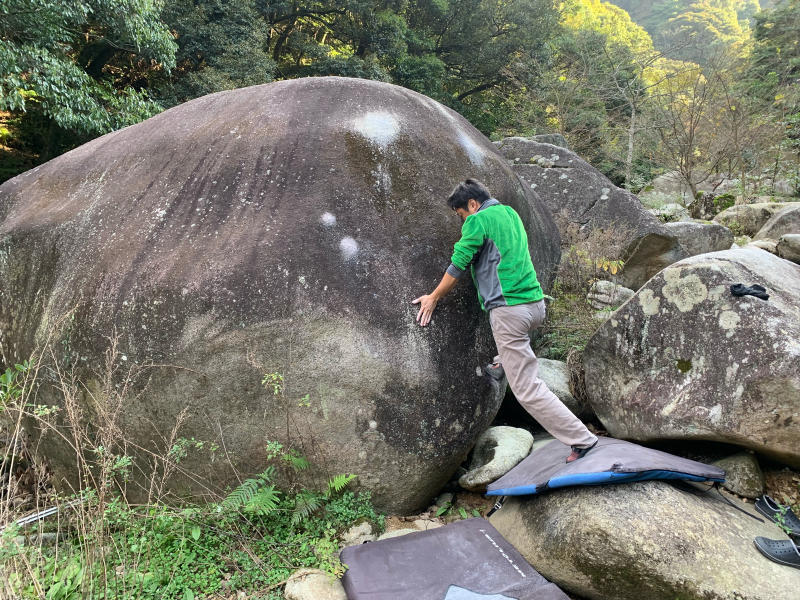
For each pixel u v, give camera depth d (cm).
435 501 306
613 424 326
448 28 2050
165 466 265
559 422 266
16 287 340
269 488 268
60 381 298
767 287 279
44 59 714
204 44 1234
